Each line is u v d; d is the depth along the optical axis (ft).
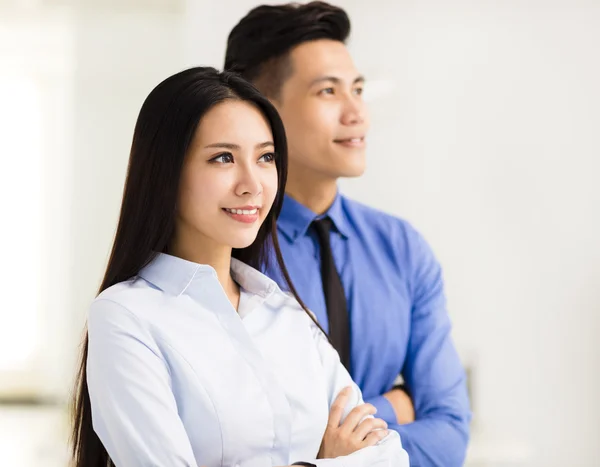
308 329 5.71
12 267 23.25
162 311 4.99
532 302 12.69
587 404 12.78
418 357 7.36
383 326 7.25
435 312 7.52
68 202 23.24
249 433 5.00
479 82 12.37
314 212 7.34
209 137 5.02
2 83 23.04
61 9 20.11
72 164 23.13
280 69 7.25
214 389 4.94
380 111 12.16
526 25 12.46
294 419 5.33
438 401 7.22
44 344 23.18
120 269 5.13
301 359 5.52
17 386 23.02
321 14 7.24
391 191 12.22
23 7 19.88
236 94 5.17
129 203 5.13
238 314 5.37
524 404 12.76
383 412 7.00
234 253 5.78
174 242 5.32
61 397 22.79
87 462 5.22
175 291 5.08
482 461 12.58
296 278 7.11
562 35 12.55
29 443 19.51
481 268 12.56
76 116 22.95
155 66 21.99
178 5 20.30
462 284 12.55
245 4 10.74
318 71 7.14
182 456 4.65
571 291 12.73
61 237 23.31
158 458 4.62
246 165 5.06
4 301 23.24
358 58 12.09
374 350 7.22
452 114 12.32
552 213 12.63
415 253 7.59
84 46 21.50
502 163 12.47
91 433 5.22
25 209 23.35
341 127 7.15
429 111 12.26
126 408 4.68
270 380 5.16
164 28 21.25
